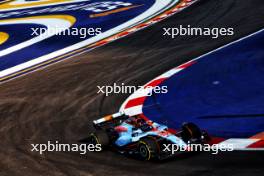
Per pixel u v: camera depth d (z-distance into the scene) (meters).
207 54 38.19
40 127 27.41
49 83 37.56
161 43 45.12
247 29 43.72
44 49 50.00
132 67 38.47
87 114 28.91
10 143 24.98
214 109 26.73
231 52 37.38
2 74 43.25
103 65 40.44
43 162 21.47
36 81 38.88
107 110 29.25
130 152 21.20
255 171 17.67
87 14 63.97
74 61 43.66
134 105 29.41
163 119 26.33
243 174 17.50
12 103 33.34
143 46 45.22
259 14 48.31
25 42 53.72
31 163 21.52
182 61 37.62
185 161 19.50
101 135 22.05
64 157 21.88
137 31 51.22
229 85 30.42
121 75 36.66
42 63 44.91
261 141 21.00
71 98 32.75
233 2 55.56
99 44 48.81
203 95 29.42
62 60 44.84
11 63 46.56
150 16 57.34
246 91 28.91
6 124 28.75
